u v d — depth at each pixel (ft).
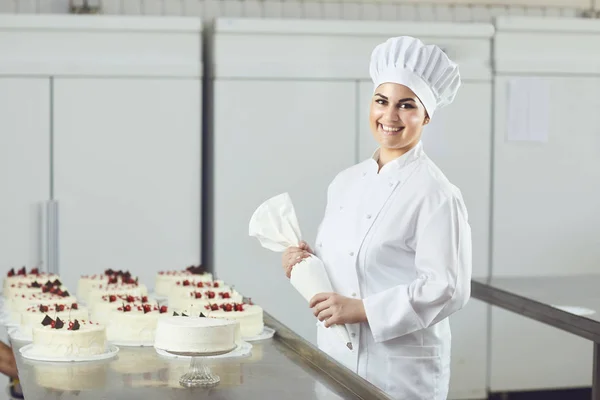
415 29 17.15
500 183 17.71
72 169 16.31
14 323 10.83
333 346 9.39
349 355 9.18
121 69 16.30
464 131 17.47
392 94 9.06
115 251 16.55
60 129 16.21
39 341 8.64
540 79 17.71
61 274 16.39
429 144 17.33
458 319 17.70
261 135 16.78
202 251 17.89
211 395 7.20
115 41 16.31
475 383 17.83
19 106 16.05
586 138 18.02
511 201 17.79
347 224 9.33
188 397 7.12
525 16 19.10
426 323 8.70
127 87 16.37
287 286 17.04
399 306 8.68
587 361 18.11
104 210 16.46
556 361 17.99
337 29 16.85
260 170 16.80
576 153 17.99
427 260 8.70
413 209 8.93
